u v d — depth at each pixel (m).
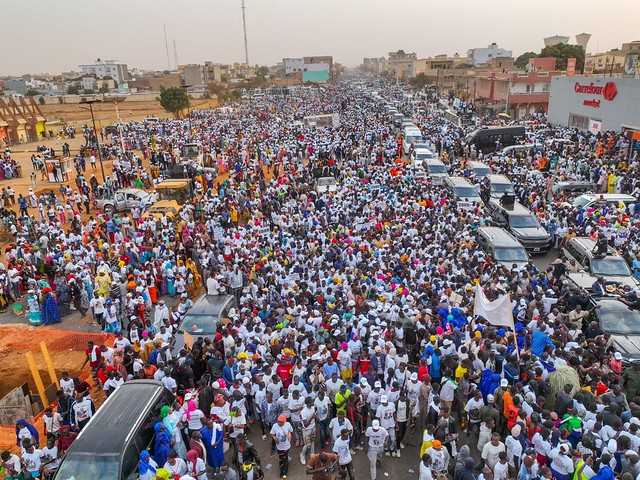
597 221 23.53
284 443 10.56
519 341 13.78
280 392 11.77
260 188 33.00
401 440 11.59
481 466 9.91
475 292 15.38
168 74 179.00
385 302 15.44
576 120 52.69
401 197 28.53
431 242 20.69
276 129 61.00
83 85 169.88
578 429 10.02
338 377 11.88
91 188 35.81
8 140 60.94
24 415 14.09
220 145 49.84
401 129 59.06
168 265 20.38
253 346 13.50
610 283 17.73
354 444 11.59
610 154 38.66
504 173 35.50
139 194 31.94
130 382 11.50
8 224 27.91
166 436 10.30
